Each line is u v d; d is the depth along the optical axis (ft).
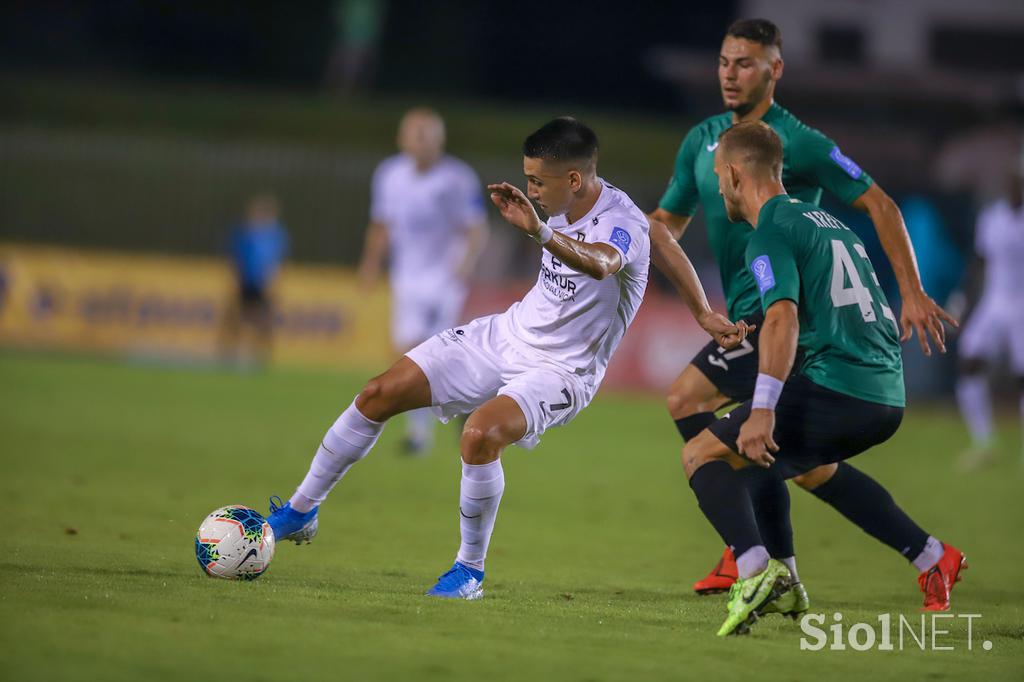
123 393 185.68
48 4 398.42
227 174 267.80
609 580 75.05
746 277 76.07
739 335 68.74
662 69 350.02
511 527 95.76
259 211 237.45
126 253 268.00
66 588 57.98
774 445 57.52
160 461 120.88
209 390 197.16
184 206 268.00
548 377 65.87
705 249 246.06
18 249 245.24
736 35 74.64
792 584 57.16
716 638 56.65
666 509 110.73
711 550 90.12
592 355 67.62
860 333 61.72
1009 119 322.14
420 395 67.05
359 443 67.21
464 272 147.43
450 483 118.32
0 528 79.00
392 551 80.18
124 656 46.34
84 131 315.58
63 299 245.24
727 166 63.77
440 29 402.31
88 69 399.24
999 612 69.36
